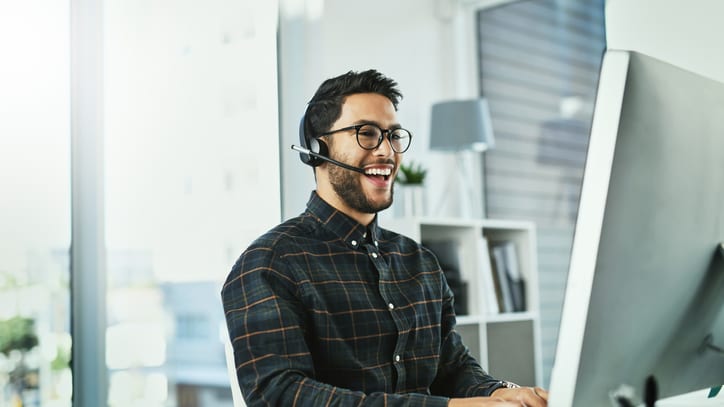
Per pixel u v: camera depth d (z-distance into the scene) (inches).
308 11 154.1
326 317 59.6
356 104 63.1
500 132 192.4
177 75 150.2
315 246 62.4
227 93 150.5
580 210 34.1
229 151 149.1
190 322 148.3
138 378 146.3
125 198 146.6
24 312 134.4
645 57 35.1
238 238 147.5
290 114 150.3
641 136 34.9
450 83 187.8
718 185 40.6
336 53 157.6
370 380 60.1
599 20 180.5
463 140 160.2
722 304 42.7
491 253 157.9
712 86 39.9
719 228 40.9
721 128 40.7
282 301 57.6
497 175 192.1
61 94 141.4
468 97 191.3
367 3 165.9
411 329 63.7
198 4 151.6
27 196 135.6
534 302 159.9
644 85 34.8
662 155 36.3
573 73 183.3
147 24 149.6
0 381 130.3
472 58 192.4
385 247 66.9
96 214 143.3
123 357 145.4
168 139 149.3
